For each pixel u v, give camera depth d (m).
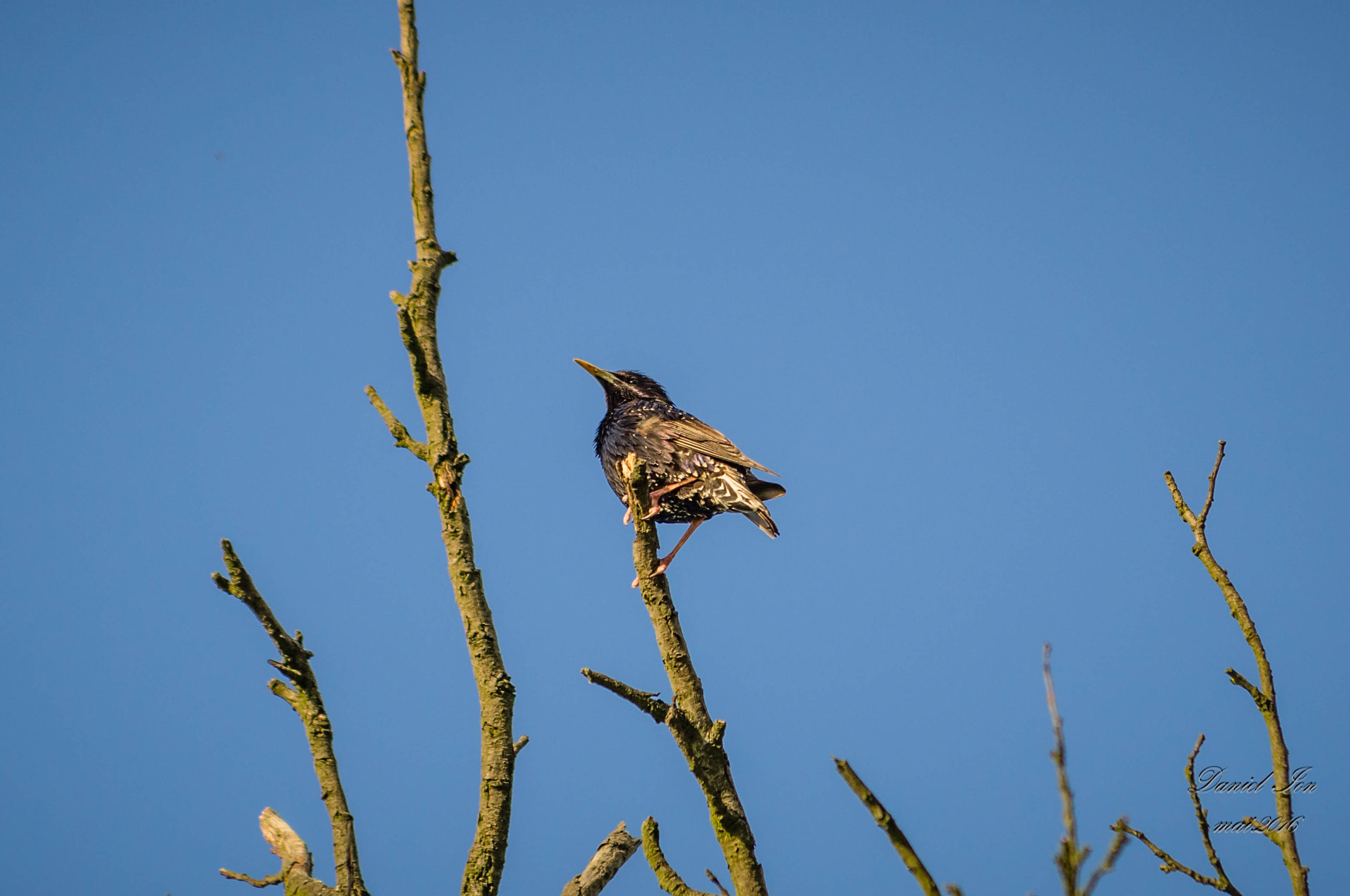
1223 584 9.42
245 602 8.55
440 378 10.33
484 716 9.30
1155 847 8.76
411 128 11.48
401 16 11.84
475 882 8.83
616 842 10.54
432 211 11.30
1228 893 8.45
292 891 8.59
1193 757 8.76
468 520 9.88
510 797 9.12
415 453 10.19
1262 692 8.97
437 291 10.88
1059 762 5.19
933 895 5.49
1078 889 4.88
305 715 8.82
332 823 8.55
